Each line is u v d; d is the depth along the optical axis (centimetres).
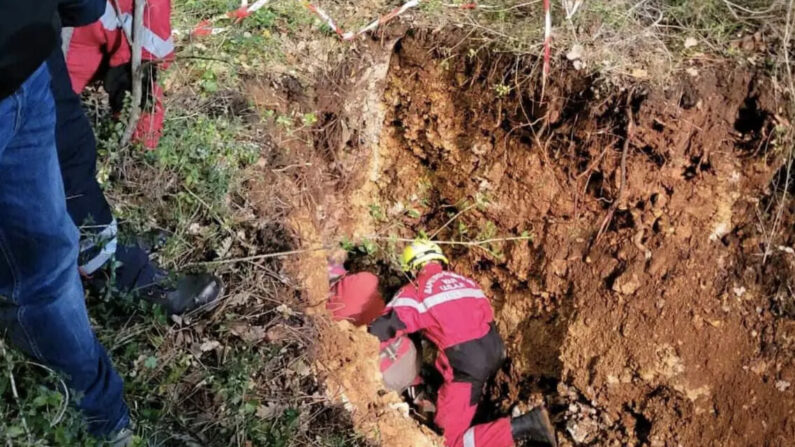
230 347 287
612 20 420
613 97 383
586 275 423
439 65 441
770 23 403
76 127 235
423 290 426
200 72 398
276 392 286
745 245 382
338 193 471
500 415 457
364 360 340
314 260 366
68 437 200
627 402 409
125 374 261
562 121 408
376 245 491
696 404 389
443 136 462
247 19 439
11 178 173
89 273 253
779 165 369
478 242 457
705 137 376
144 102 328
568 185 421
